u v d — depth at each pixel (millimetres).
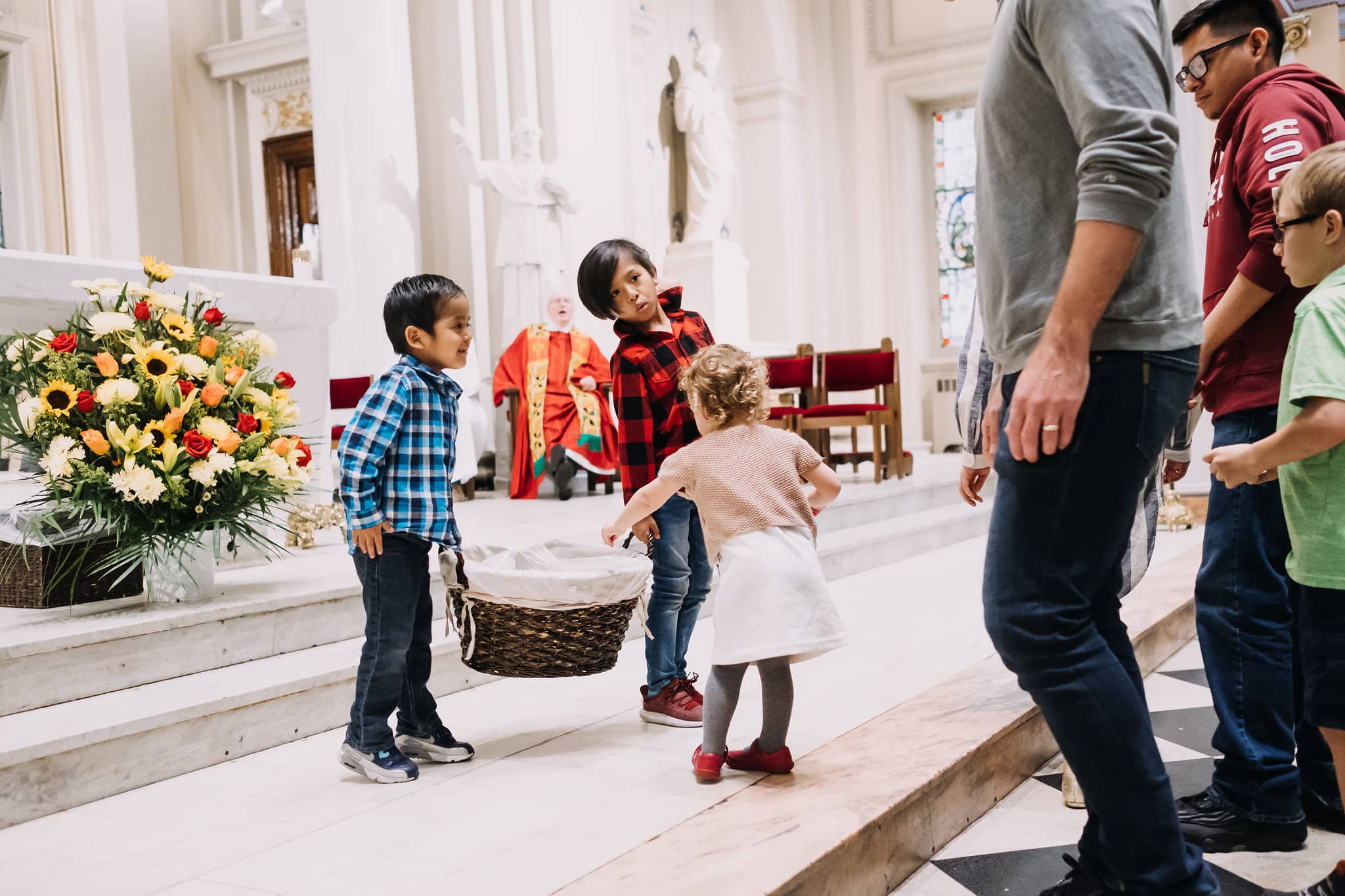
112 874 1894
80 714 2428
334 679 2861
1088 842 1689
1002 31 1521
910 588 4832
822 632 2168
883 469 7633
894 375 7355
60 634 2574
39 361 3057
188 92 9617
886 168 10703
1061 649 1483
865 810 1990
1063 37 1394
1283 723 2076
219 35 9742
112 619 2775
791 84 10477
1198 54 2236
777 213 10375
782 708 2248
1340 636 1696
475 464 6570
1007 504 1515
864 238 10844
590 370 6785
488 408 7484
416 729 2514
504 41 7508
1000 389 1627
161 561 2994
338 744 2705
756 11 10266
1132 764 1492
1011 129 1521
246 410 3246
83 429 2984
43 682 2512
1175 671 3562
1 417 3025
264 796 2301
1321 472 1707
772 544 2213
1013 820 2357
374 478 2332
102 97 8836
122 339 3119
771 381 7484
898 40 10586
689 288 8992
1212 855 2074
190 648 2846
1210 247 2238
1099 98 1357
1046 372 1401
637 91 9047
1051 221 1512
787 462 2289
